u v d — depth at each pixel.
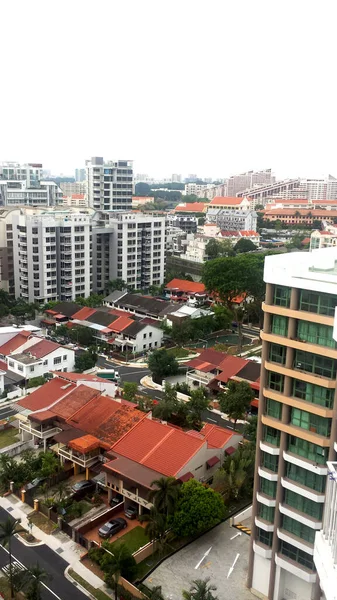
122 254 165.75
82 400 74.69
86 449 63.44
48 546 55.81
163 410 76.50
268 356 47.12
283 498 46.84
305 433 44.03
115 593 47.88
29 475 66.00
